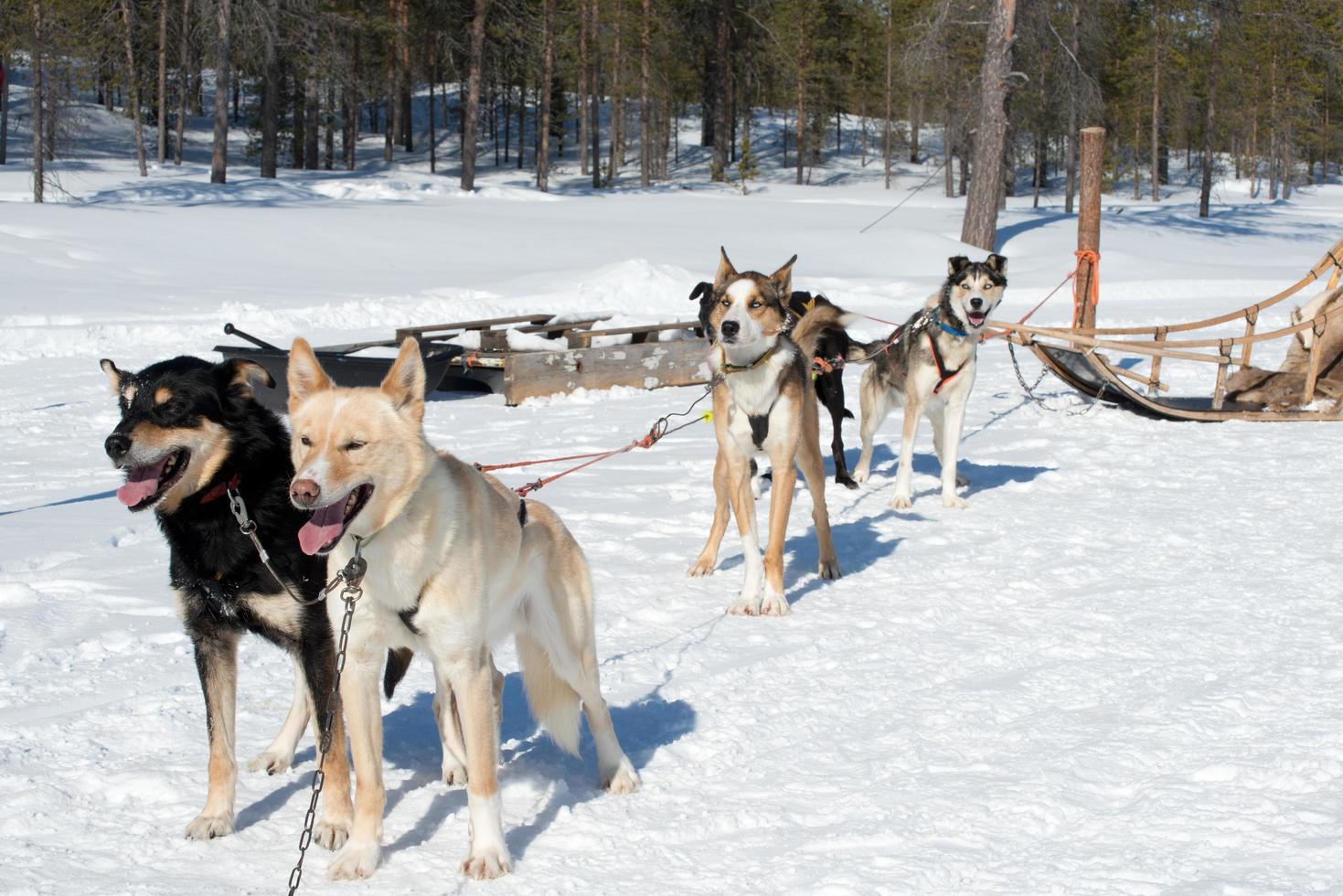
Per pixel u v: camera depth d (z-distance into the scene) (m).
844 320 7.50
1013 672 5.63
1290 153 65.00
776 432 6.68
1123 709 5.08
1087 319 15.13
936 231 37.53
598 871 3.70
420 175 56.19
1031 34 35.81
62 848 3.77
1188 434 12.06
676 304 22.41
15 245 25.30
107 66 44.56
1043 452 11.36
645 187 55.44
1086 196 15.12
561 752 4.73
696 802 4.23
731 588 7.14
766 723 4.98
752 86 66.00
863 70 64.44
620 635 6.21
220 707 4.00
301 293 22.11
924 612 6.58
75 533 7.83
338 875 3.64
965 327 9.03
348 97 55.41
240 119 64.31
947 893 3.49
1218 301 25.41
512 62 51.66
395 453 3.54
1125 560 7.59
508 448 10.98
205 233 29.50
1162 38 55.78
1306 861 3.62
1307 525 8.33
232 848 3.84
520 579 4.09
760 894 3.53
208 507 4.03
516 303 21.59
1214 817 3.96
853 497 9.70
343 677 3.70
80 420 12.34
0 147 47.03
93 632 5.90
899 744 4.73
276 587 4.00
